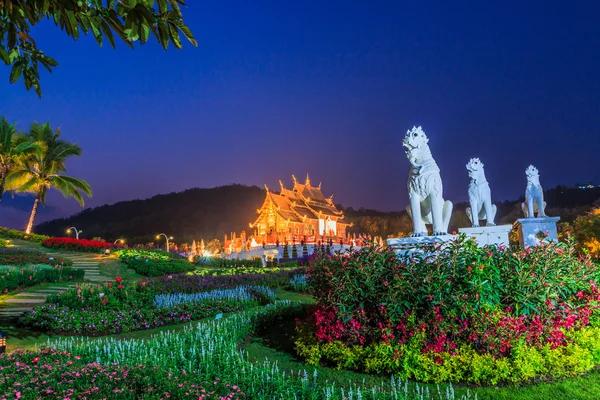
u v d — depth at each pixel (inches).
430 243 393.7
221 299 608.7
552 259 303.6
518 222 623.8
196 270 1139.3
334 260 333.1
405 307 295.6
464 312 277.6
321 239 2127.2
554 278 297.9
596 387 250.7
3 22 153.1
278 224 2315.5
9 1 139.6
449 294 284.7
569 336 297.4
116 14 132.2
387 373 282.8
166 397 212.2
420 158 439.5
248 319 434.6
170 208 6840.6
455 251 301.7
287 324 462.3
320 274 337.1
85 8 132.0
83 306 510.9
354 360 294.7
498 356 271.4
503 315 280.2
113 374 237.9
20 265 885.8
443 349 278.2
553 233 609.9
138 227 6048.2
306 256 1563.7
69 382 228.7
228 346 330.3
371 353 289.0
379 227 3747.5
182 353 307.6
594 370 286.0
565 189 3624.5
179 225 6082.7
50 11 142.9
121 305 521.0
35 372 245.9
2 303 573.6
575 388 249.3
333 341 312.0
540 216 641.6
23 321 468.1
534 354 267.6
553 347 282.8
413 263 306.7
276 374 272.5
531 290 291.7
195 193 7539.4
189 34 143.2
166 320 504.1
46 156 1561.3
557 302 305.4
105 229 5979.3
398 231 3582.7
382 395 231.8
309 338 334.6
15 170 1499.8
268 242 2240.4
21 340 418.3
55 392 217.6
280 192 2516.0
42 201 1656.0
